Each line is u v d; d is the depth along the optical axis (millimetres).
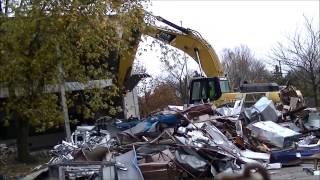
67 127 18078
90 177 12516
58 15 16859
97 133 17641
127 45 18891
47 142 25219
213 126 15727
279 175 13695
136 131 16047
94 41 17453
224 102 22625
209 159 13945
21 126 20094
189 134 14820
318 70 47844
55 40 17047
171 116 16141
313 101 49094
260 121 17891
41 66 17094
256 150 15922
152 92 45312
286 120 19234
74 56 17797
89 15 17188
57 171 12656
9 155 21266
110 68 21328
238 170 13734
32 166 18797
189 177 13820
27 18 16609
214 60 24516
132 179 12812
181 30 23875
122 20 17891
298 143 16391
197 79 24000
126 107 26703
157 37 21438
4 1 17531
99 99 19031
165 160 13953
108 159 13453
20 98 17547
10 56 16531
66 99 18750
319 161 14742
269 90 24203
